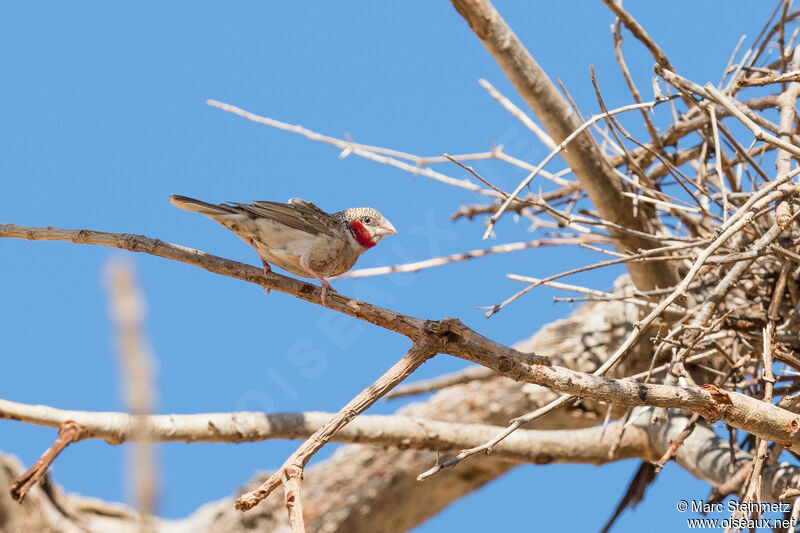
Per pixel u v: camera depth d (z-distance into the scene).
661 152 11.18
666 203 10.23
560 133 10.77
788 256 8.34
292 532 6.59
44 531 12.42
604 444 11.95
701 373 12.09
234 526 14.41
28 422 8.88
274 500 14.55
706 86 8.09
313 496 14.77
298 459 6.95
